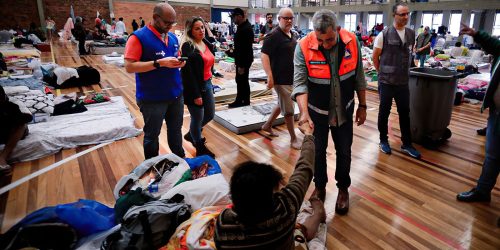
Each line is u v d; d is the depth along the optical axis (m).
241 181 0.96
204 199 2.05
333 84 2.09
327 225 2.16
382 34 3.11
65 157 3.21
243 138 3.80
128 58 2.27
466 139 3.75
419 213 2.30
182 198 2.03
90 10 19.34
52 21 17.69
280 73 3.13
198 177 2.46
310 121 1.88
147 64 2.27
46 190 2.60
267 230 1.01
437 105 3.36
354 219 2.23
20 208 2.34
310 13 20.94
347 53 2.03
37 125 3.77
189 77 2.82
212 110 3.27
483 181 2.37
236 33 4.54
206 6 23.19
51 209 1.73
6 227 2.12
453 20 15.14
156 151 2.69
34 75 6.58
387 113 3.26
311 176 1.30
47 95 4.71
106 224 1.86
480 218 2.24
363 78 2.20
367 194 2.55
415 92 3.46
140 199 2.00
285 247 1.07
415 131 3.58
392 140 3.73
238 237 1.01
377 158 3.23
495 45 2.18
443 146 3.55
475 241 2.00
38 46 12.34
